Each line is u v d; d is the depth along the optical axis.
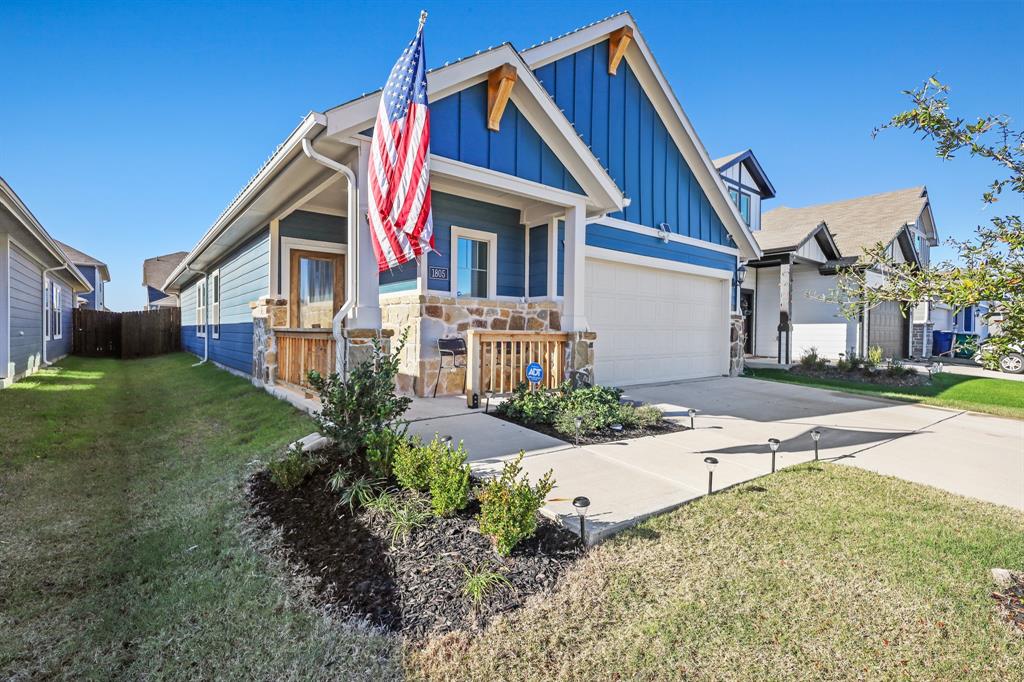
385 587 2.33
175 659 1.99
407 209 4.21
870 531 2.80
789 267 11.72
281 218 7.38
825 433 5.07
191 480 3.98
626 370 8.46
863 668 1.85
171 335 18.56
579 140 6.36
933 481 3.64
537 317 7.48
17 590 2.47
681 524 2.86
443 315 6.58
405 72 4.32
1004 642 1.96
